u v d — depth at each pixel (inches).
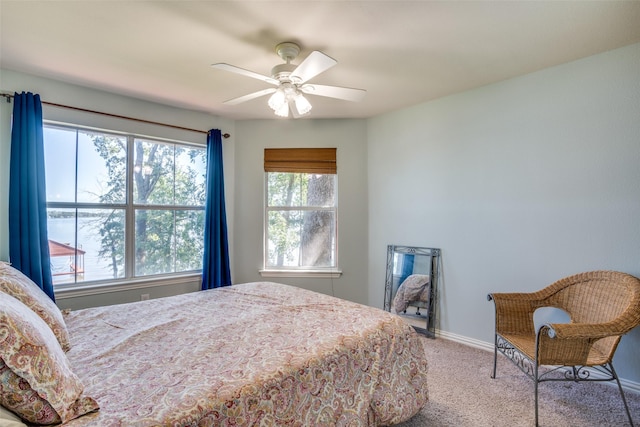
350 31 79.7
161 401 41.8
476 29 78.9
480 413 76.1
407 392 68.5
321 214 157.3
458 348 115.5
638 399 82.1
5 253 101.0
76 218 116.8
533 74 104.2
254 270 155.1
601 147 91.9
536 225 103.8
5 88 101.3
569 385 88.7
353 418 58.2
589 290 86.4
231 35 81.7
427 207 132.4
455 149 123.8
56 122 110.3
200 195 148.4
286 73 81.9
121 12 72.3
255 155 155.4
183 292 139.6
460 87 117.1
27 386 35.7
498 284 112.2
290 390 50.9
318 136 154.9
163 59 94.7
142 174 132.0
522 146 106.8
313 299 89.7
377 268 150.1
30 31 80.1
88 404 39.5
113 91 119.6
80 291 114.3
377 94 123.5
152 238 134.3
